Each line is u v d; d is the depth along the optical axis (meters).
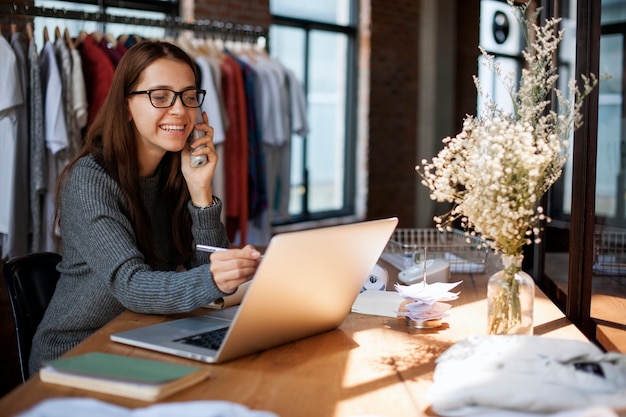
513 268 1.57
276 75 4.57
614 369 1.24
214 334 1.62
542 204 2.62
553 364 1.24
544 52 1.61
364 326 1.77
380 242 1.68
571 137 2.46
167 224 2.24
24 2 3.70
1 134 3.30
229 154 4.23
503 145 1.51
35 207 3.38
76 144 3.50
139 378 1.27
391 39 6.91
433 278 2.24
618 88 2.24
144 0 4.97
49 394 1.26
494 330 1.59
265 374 1.41
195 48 4.31
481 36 7.17
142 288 1.75
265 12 5.71
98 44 3.71
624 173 2.21
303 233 1.42
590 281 2.08
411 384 1.37
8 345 3.90
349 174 6.98
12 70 3.22
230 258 1.68
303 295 1.53
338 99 6.84
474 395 1.18
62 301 2.01
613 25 2.17
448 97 7.27
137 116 2.01
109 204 1.93
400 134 7.11
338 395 1.31
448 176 1.59
